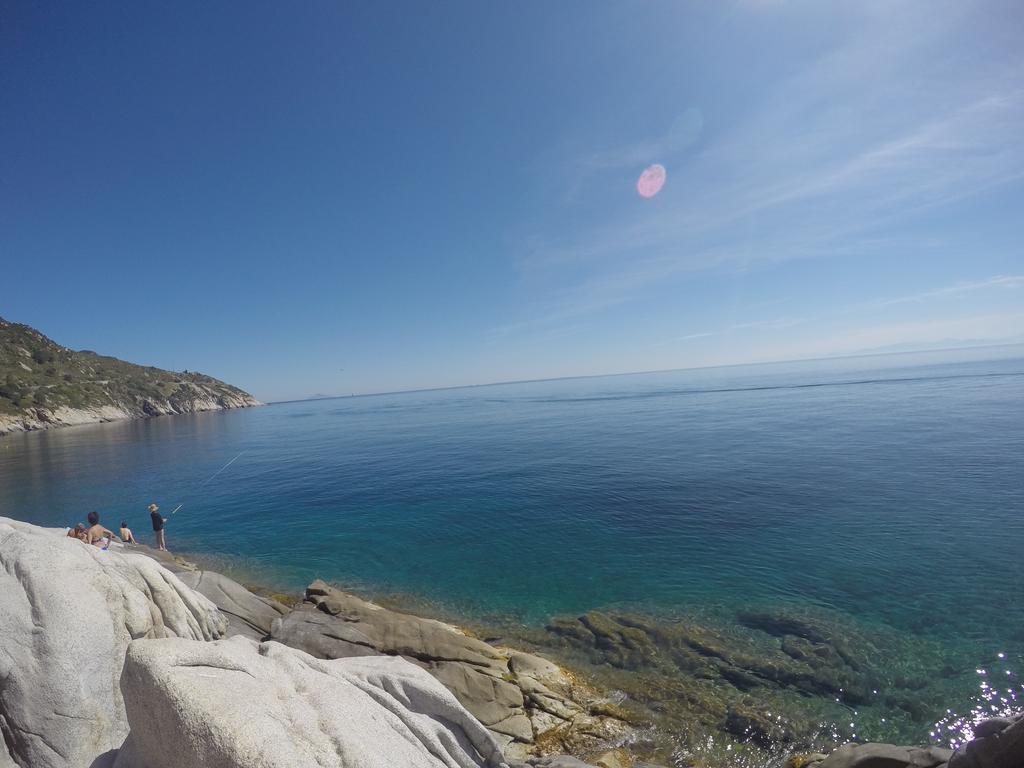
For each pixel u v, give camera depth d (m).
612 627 16.62
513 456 55.59
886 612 16.92
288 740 3.66
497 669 13.41
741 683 13.56
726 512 29.30
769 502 30.70
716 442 54.81
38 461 68.75
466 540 27.52
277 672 4.71
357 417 161.62
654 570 21.64
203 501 41.16
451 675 12.41
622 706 12.52
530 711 11.94
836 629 16.08
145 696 3.90
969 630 15.53
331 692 4.66
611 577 21.25
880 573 19.83
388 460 59.88
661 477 39.53
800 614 17.16
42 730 5.69
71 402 148.62
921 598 17.66
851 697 12.89
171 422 160.00
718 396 125.81
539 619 18.03
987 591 17.83
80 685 5.94
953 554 21.11
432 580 22.20
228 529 32.44
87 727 5.86
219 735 3.50
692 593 19.25
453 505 35.44
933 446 44.00
